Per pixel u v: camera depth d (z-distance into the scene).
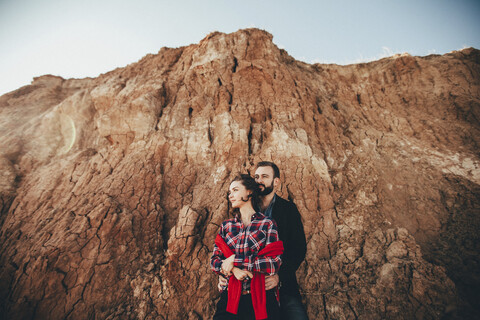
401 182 5.88
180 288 4.06
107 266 4.29
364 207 5.30
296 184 5.36
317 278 4.18
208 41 8.64
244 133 6.30
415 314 3.47
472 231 4.61
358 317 3.59
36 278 4.00
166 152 6.30
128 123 6.74
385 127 7.90
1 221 6.23
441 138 7.36
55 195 6.28
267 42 8.32
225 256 2.02
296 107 6.95
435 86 8.80
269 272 1.85
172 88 8.02
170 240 4.36
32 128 8.88
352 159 6.55
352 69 9.84
